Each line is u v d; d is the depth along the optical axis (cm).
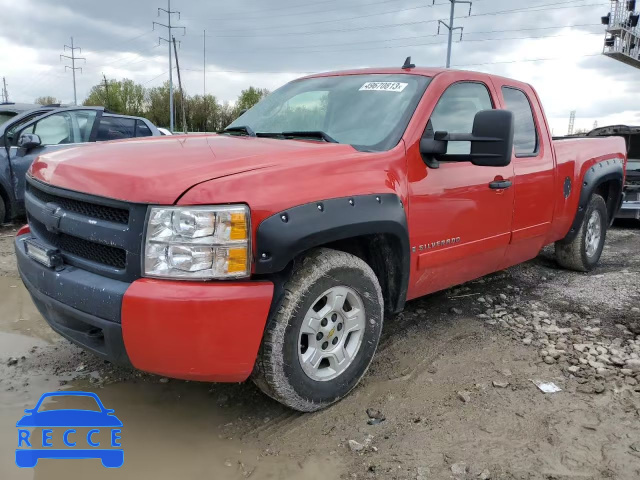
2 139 703
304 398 269
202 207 226
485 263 395
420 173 319
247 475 233
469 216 356
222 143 308
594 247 561
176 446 253
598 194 568
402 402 292
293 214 244
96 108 819
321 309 273
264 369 252
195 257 226
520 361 342
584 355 349
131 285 228
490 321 410
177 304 221
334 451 250
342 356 286
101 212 246
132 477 230
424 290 351
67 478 229
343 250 297
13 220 757
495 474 233
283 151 278
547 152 445
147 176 236
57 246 272
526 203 415
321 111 361
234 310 229
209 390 304
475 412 282
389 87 353
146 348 228
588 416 279
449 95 356
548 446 253
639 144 898
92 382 308
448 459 243
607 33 2384
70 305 247
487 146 302
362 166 285
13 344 355
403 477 231
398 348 361
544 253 632
